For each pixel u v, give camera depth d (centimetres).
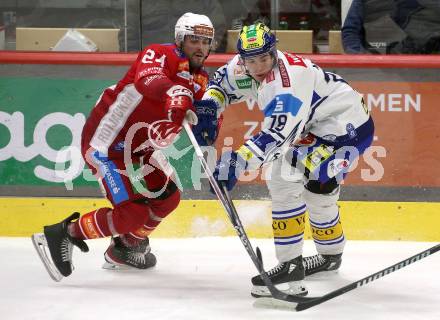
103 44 1563
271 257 1360
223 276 1234
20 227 1516
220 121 1222
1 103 1507
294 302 1027
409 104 1489
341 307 1053
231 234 1506
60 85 1502
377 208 1492
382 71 1489
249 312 1027
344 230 1499
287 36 1554
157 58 1120
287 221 1095
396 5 1515
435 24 1513
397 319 998
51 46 1559
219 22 1561
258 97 1083
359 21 1527
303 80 1048
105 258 1273
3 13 1559
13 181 1516
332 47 1559
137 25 1555
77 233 1156
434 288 1152
